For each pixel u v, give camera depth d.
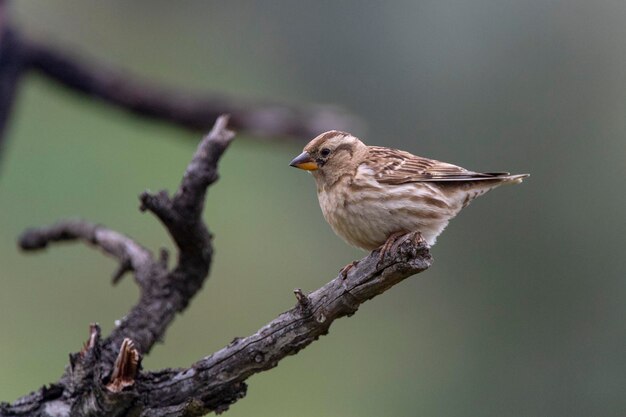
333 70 15.73
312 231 16.41
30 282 14.88
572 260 14.22
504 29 14.70
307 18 16.02
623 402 13.48
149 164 15.68
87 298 14.90
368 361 15.22
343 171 8.48
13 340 14.23
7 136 11.77
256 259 15.97
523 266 14.38
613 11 14.51
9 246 14.98
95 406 6.99
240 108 12.07
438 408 14.51
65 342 14.44
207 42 16.98
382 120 15.19
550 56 14.58
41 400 7.19
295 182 16.61
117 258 9.31
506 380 14.18
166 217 8.21
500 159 14.63
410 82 15.10
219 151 8.15
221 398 7.06
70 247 15.10
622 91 14.41
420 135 14.98
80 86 12.06
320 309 6.76
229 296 15.71
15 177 15.20
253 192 16.47
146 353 8.38
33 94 15.44
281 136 12.00
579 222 14.23
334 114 12.12
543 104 14.58
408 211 8.30
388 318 15.39
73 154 15.49
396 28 15.18
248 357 6.93
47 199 15.22
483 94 14.74
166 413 7.00
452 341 14.74
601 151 14.35
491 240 14.55
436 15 14.95
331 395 14.86
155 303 8.62
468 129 14.75
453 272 14.80
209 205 16.17
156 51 17.03
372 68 15.39
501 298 14.44
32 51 11.88
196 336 15.24
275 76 16.33
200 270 8.77
